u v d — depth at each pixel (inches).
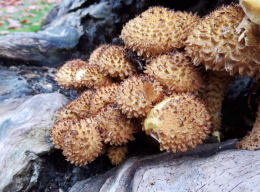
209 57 7.3
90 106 9.2
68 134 8.0
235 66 7.1
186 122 7.0
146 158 8.5
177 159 8.0
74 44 16.9
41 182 9.7
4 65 15.3
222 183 6.2
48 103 11.7
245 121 10.9
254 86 9.8
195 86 8.1
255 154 7.2
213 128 9.3
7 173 9.4
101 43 16.8
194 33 7.7
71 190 9.3
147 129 7.4
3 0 39.6
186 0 13.1
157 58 8.4
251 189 5.7
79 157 8.1
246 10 6.3
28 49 15.8
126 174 8.2
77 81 10.1
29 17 33.3
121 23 15.5
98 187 8.9
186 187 6.6
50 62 16.5
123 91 7.8
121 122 8.2
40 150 9.6
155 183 7.2
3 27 29.0
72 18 17.4
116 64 9.2
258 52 6.8
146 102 7.5
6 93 13.2
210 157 7.6
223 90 9.0
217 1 12.2
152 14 8.8
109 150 9.2
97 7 16.2
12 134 10.2
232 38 6.9
